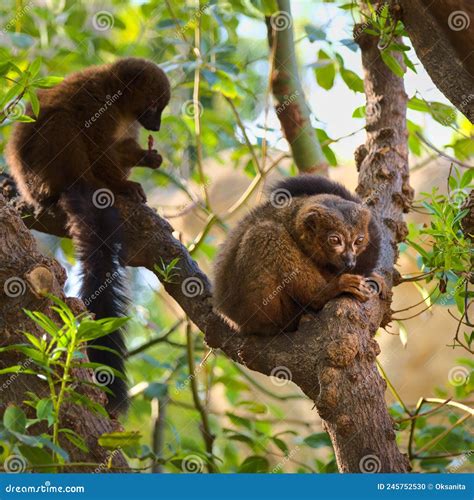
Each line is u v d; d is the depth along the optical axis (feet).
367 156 23.76
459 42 19.07
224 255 21.26
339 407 16.79
